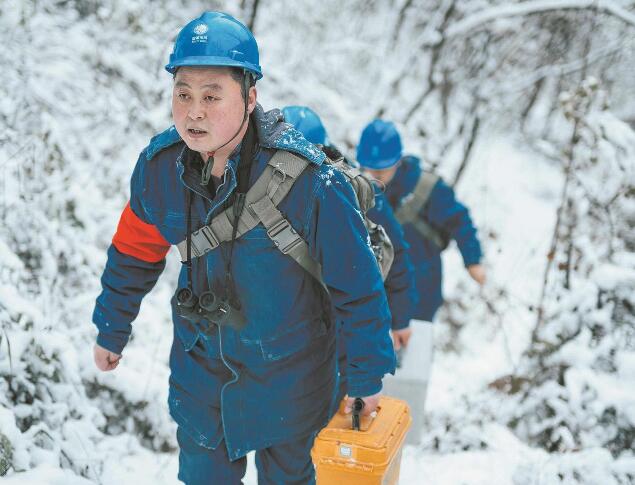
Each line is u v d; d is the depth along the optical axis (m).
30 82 5.18
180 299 2.20
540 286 7.59
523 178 11.84
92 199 4.80
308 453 2.47
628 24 8.41
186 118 1.97
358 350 2.18
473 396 4.46
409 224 4.60
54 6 6.39
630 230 4.42
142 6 6.57
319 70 9.65
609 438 3.63
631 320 3.99
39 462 2.81
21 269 3.57
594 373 3.87
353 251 2.11
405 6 10.12
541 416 3.96
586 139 4.51
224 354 2.29
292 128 2.14
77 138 5.19
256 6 7.87
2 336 3.07
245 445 2.39
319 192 2.07
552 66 9.27
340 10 10.52
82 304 3.89
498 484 3.33
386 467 2.25
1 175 3.90
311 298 2.26
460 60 9.50
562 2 8.24
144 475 3.21
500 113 11.40
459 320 6.83
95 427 3.26
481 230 9.09
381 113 8.53
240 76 1.98
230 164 2.04
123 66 6.07
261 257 2.14
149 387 3.69
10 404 3.01
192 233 2.18
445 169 10.78
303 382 2.35
